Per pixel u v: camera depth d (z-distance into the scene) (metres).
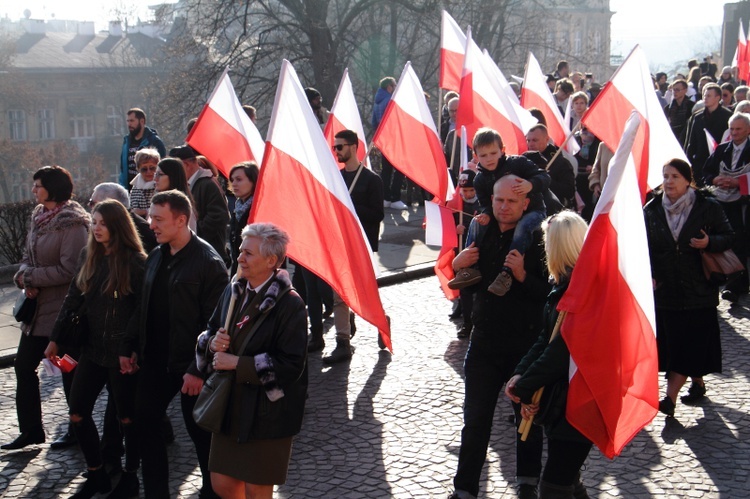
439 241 6.92
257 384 4.06
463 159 7.93
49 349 5.27
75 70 59.97
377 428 6.06
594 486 5.12
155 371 4.84
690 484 5.13
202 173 7.59
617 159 3.91
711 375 7.08
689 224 6.26
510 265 4.61
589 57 45.59
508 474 5.31
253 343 4.13
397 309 9.26
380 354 7.71
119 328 5.04
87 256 5.15
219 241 7.58
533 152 6.36
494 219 4.90
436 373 7.15
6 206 11.95
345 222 5.46
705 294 6.22
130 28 66.62
